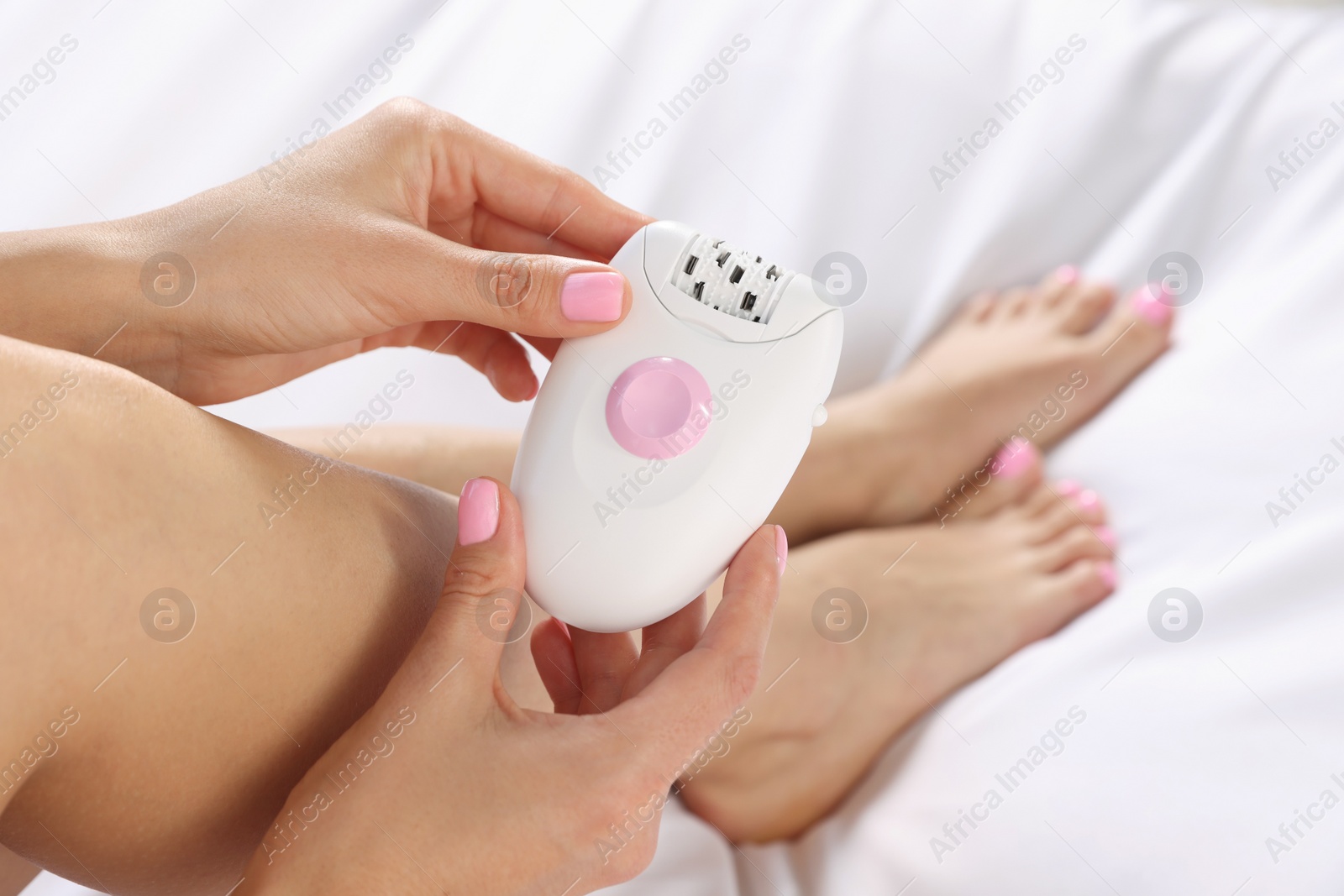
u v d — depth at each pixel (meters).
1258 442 0.72
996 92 0.86
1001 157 0.85
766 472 0.58
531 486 0.58
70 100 0.83
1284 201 0.80
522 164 0.63
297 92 0.85
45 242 0.59
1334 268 0.74
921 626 0.73
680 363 0.58
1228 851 0.63
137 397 0.54
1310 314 0.74
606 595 0.58
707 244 0.60
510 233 0.65
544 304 0.58
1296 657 0.66
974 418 0.79
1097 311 0.81
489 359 0.68
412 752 0.55
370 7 0.89
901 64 0.86
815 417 0.59
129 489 0.53
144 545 0.53
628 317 0.59
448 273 0.58
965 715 0.70
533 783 0.55
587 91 0.86
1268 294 0.76
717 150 0.85
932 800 0.68
